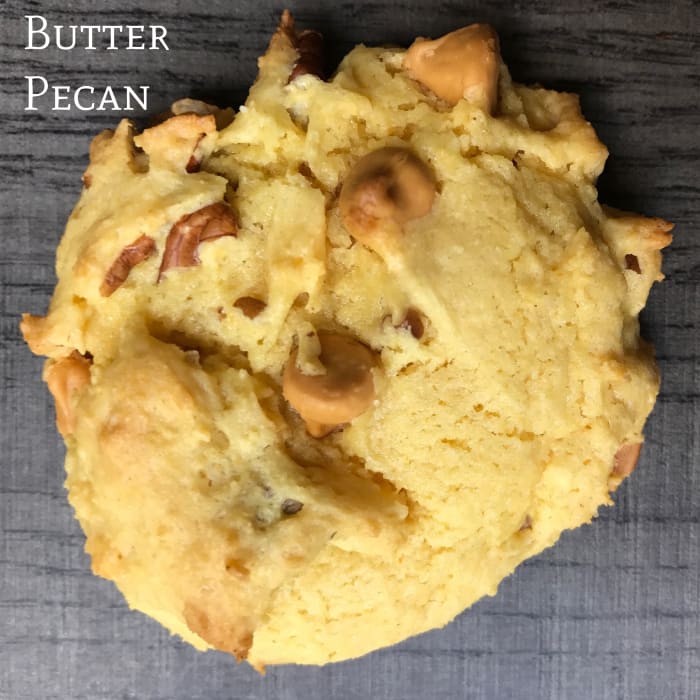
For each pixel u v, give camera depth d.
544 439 0.12
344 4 0.14
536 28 0.14
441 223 0.12
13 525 0.16
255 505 0.12
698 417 0.16
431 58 0.12
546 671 0.16
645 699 0.16
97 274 0.12
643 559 0.16
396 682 0.16
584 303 0.12
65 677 0.16
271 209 0.12
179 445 0.11
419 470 0.12
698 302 0.15
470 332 0.12
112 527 0.12
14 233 0.15
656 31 0.15
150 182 0.12
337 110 0.12
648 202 0.15
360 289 0.12
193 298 0.12
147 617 0.16
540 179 0.12
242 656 0.11
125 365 0.12
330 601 0.12
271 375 0.12
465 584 0.13
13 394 0.15
